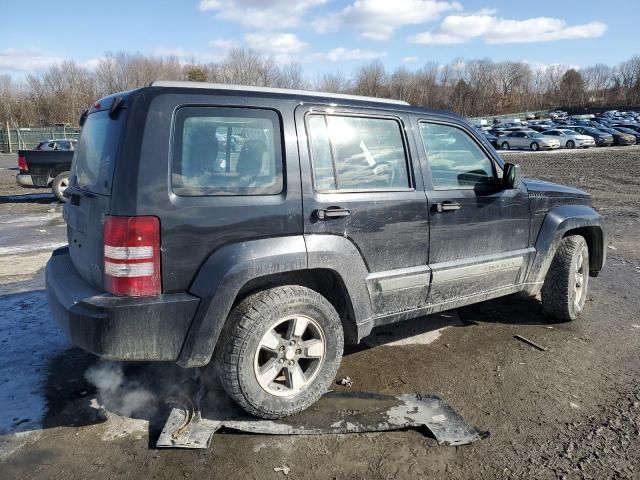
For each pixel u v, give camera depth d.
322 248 3.16
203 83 3.02
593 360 4.12
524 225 4.39
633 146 38.97
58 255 3.81
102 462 2.81
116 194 2.73
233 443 2.97
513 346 4.36
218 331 2.88
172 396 3.41
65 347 4.21
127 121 2.79
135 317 2.72
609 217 10.84
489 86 96.25
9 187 16.11
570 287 4.75
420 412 3.28
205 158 2.91
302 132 3.20
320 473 2.75
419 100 83.81
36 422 3.17
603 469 2.80
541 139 36.47
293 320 3.12
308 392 3.21
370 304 3.48
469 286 4.04
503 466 2.82
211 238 2.87
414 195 3.63
